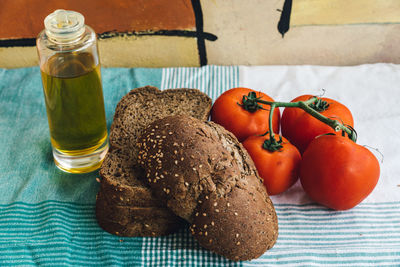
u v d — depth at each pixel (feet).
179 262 1.63
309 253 1.64
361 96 2.21
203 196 1.55
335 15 2.24
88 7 2.23
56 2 2.22
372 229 1.72
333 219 1.75
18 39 2.34
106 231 1.72
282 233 1.71
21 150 1.99
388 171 1.90
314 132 1.79
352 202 1.71
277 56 2.41
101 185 1.68
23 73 2.33
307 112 1.72
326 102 1.80
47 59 1.67
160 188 1.58
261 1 2.20
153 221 1.66
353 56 2.40
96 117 1.81
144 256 1.65
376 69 2.33
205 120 1.89
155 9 2.23
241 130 1.80
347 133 1.74
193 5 2.22
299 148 1.86
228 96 1.85
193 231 1.58
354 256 1.63
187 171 1.55
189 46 2.37
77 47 1.67
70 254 1.66
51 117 1.78
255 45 2.37
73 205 1.79
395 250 1.64
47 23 1.63
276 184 1.75
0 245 1.66
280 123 1.94
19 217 1.76
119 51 2.39
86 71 1.69
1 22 2.27
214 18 2.26
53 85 1.68
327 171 1.66
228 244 1.55
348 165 1.65
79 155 1.86
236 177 1.58
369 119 2.12
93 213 1.77
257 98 1.79
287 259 1.63
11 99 2.21
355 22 2.27
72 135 1.81
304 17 2.25
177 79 2.29
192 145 1.59
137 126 1.87
